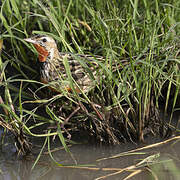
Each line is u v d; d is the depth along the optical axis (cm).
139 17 1041
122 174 794
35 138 913
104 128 891
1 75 888
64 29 1016
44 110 986
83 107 877
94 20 1030
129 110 929
